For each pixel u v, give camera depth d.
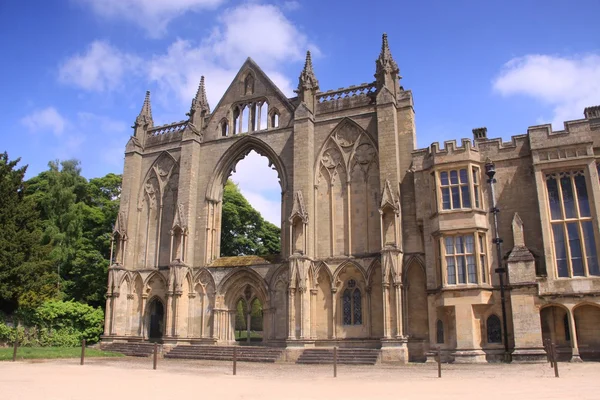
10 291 47.97
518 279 35.28
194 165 53.38
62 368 30.67
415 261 41.97
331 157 48.44
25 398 18.00
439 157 40.50
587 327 34.53
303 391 20.00
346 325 44.09
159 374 27.84
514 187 39.00
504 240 38.34
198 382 23.66
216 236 52.53
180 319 48.69
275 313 46.53
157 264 53.72
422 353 40.16
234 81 55.28
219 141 53.94
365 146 47.38
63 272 66.38
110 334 51.34
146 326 52.06
